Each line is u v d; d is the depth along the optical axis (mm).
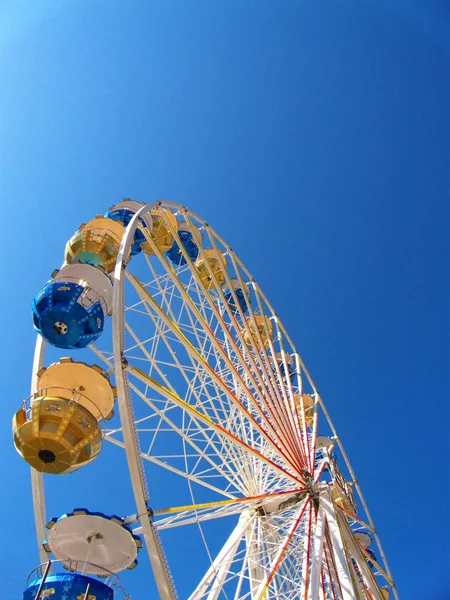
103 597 10648
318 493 19203
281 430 18781
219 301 23406
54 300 13836
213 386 19016
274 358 21797
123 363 12289
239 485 18719
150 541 10438
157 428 15039
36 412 11766
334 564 17391
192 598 14023
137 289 16609
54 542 11914
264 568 16531
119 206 21359
